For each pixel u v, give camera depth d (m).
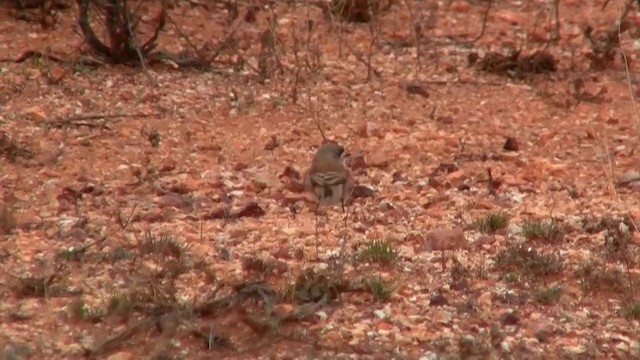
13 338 9.85
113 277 10.91
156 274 10.92
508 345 10.13
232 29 17.72
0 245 11.52
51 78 15.96
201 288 10.75
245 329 10.13
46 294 10.52
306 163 14.34
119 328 10.09
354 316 10.47
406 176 14.11
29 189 13.08
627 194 13.75
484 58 17.66
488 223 12.45
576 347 10.16
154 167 13.91
